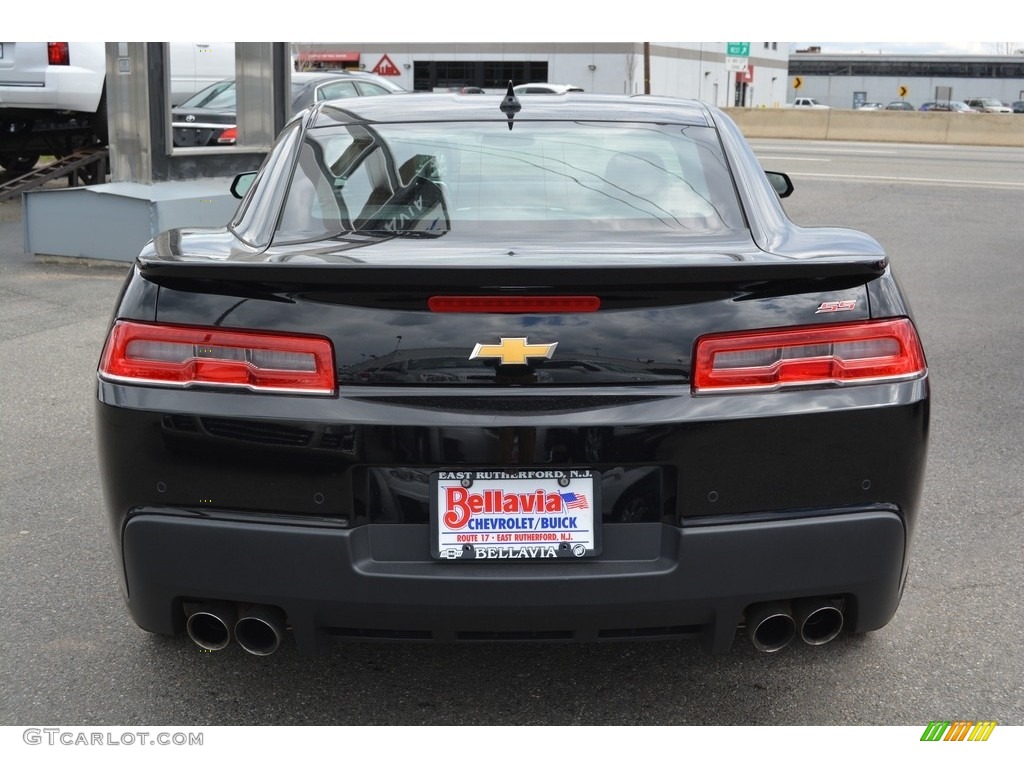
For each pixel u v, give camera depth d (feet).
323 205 9.48
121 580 8.47
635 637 8.23
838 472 7.99
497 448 7.72
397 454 7.73
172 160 33.60
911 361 8.16
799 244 8.77
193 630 8.41
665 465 7.80
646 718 9.11
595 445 7.73
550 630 7.98
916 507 8.34
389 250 8.43
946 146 95.81
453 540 7.83
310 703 9.34
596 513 7.84
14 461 15.69
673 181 9.83
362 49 169.68
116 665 9.96
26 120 42.47
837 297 8.03
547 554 7.85
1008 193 54.44
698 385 7.84
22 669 9.86
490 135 10.49
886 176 63.00
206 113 41.32
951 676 9.83
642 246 8.58
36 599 11.30
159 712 9.17
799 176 62.54
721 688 9.62
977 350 22.91
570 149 10.28
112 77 33.14
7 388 19.58
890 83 280.51
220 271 7.79
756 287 7.91
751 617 8.22
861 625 8.39
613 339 7.77
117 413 8.04
